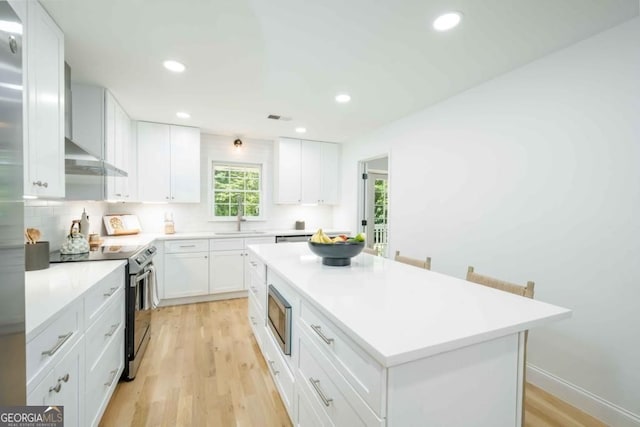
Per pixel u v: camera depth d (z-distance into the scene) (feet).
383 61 7.03
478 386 3.11
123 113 10.36
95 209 10.54
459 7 5.12
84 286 4.59
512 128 7.46
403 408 2.69
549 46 6.35
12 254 2.41
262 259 6.91
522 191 7.23
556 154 6.55
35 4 4.70
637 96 5.37
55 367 3.60
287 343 5.21
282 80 8.04
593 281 5.92
